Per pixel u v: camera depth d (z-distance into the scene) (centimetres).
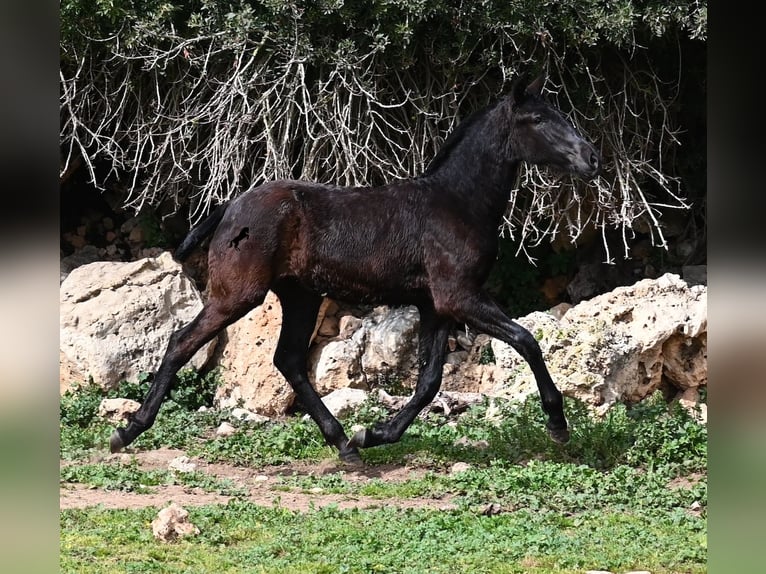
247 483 1193
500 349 1645
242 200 1211
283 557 892
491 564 876
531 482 1150
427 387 1255
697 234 2006
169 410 1566
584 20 1667
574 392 1492
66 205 2094
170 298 1698
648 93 1831
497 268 2005
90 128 1914
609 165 1875
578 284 1986
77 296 1659
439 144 1789
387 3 1592
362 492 1148
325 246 1202
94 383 1600
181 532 945
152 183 1939
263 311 1647
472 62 1800
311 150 1725
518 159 1214
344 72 1689
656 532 988
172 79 1820
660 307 1576
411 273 1212
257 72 1658
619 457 1264
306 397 1296
